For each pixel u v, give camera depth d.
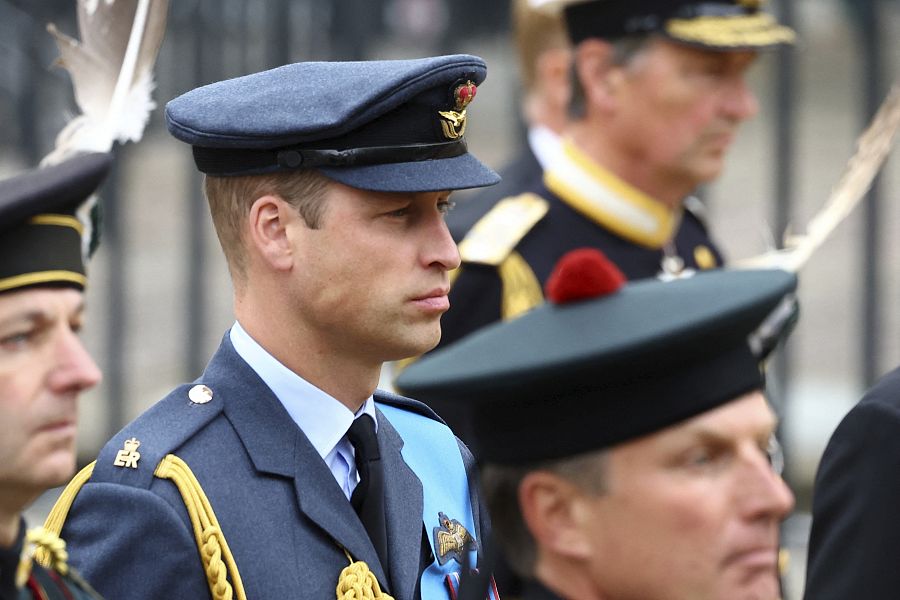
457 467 10.32
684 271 16.12
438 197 9.38
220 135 9.27
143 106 9.26
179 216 26.61
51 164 8.01
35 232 7.33
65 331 7.38
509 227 15.57
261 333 9.45
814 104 36.69
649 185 15.81
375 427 9.67
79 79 9.22
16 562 7.32
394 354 9.30
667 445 7.06
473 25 24.47
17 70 23.08
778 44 15.40
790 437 23.39
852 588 9.71
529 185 16.12
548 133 16.41
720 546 7.05
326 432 9.38
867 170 13.28
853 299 31.47
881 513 9.63
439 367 7.37
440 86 9.36
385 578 9.30
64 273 7.39
